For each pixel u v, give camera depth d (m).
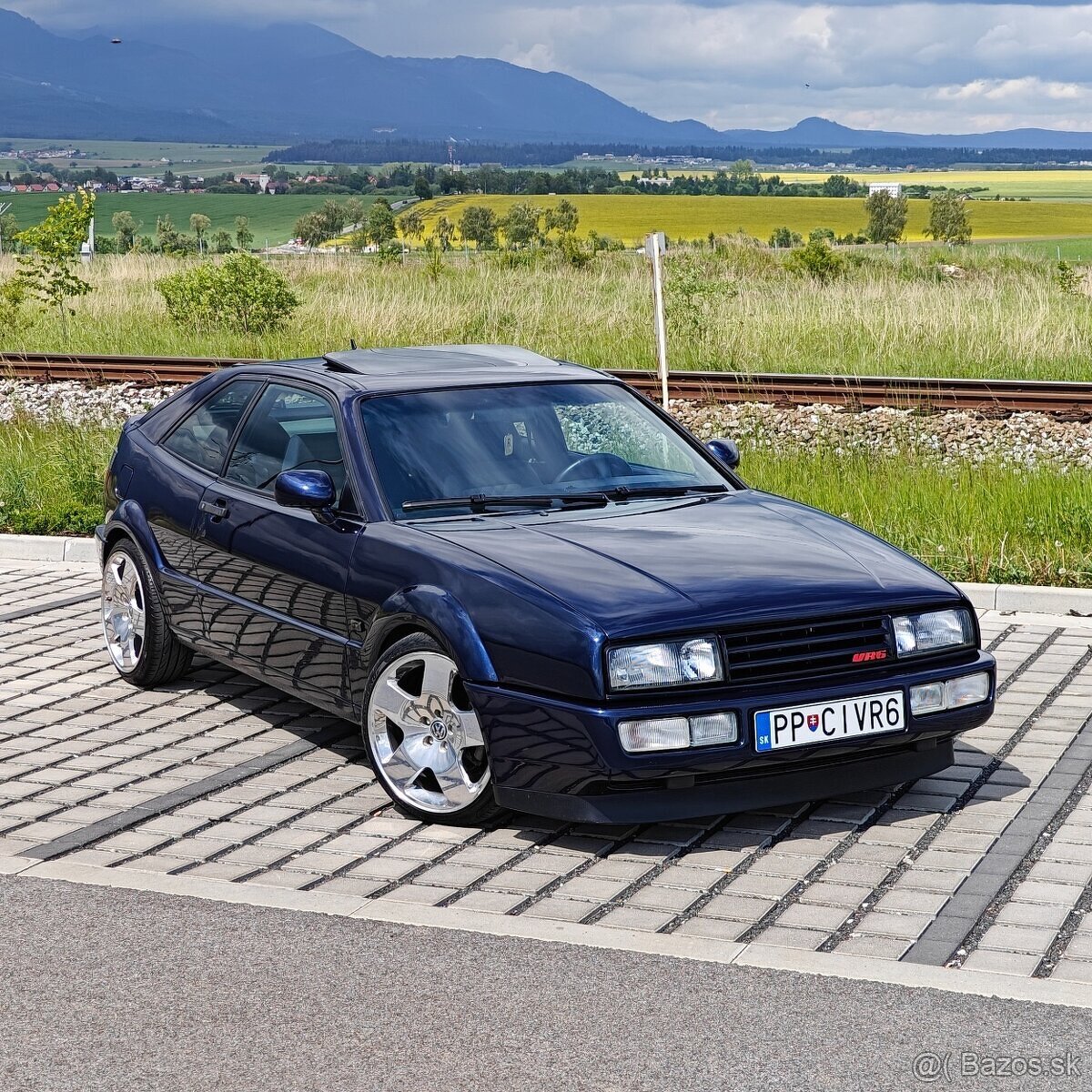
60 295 23.55
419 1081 3.46
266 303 21.58
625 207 164.00
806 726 4.88
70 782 5.85
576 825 5.25
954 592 5.29
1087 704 6.56
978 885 4.58
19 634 8.34
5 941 4.31
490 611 5.01
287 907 4.53
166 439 7.23
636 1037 3.64
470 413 6.16
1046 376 15.45
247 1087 3.45
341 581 5.64
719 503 5.97
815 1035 3.62
